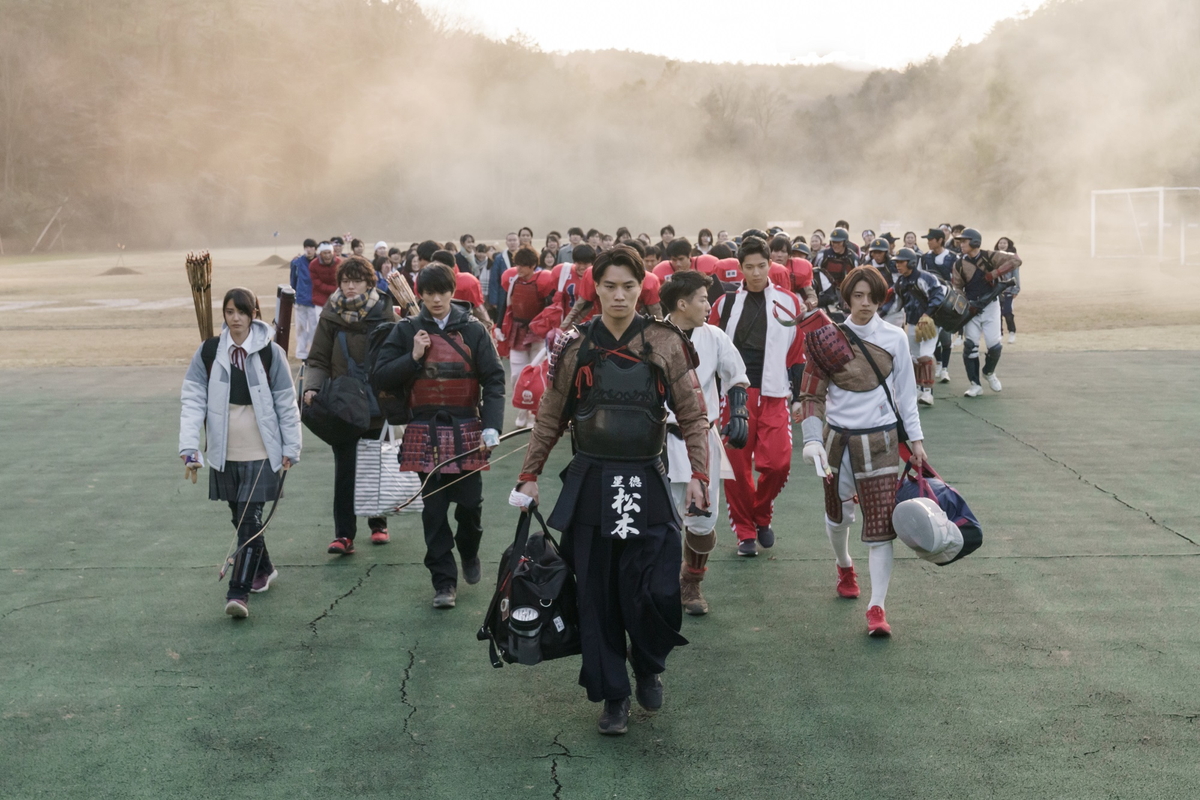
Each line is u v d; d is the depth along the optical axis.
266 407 5.19
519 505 3.91
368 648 4.73
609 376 3.82
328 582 5.66
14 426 10.12
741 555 6.05
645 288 7.54
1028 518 6.62
